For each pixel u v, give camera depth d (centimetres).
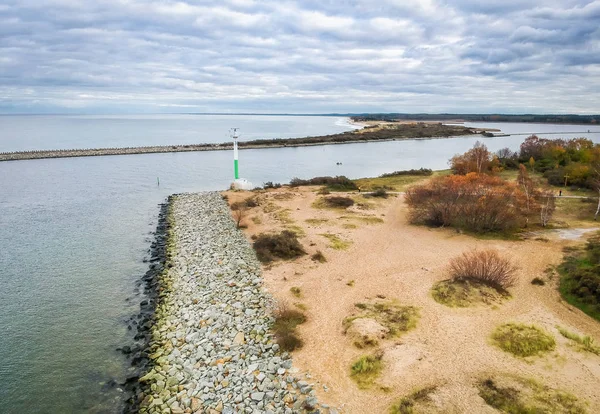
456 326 2295
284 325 2344
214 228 4406
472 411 1634
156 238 4244
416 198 4638
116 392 1916
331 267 3222
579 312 2455
